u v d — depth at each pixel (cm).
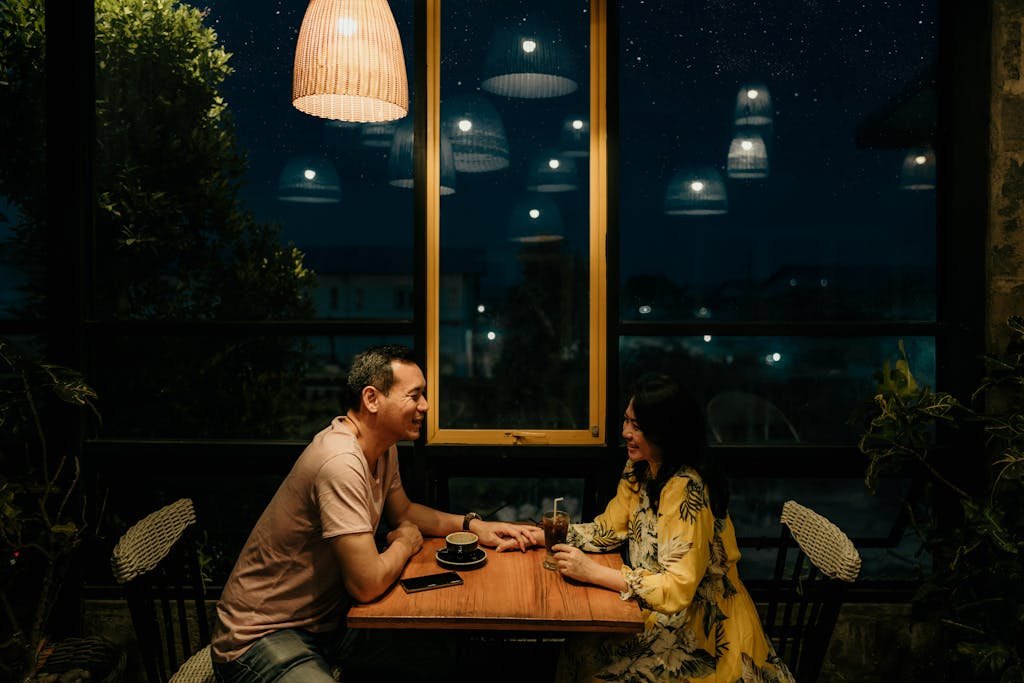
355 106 252
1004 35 292
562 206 304
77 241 298
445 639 274
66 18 295
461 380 305
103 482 305
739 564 308
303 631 228
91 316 307
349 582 216
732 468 303
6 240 304
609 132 298
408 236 307
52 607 279
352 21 225
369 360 237
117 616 300
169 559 254
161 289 309
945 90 300
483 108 304
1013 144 293
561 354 305
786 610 256
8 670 269
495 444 302
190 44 307
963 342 295
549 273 304
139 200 308
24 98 302
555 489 309
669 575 214
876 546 305
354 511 219
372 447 240
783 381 304
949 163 298
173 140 308
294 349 310
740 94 305
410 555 242
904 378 285
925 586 274
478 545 263
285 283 310
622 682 217
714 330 303
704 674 217
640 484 254
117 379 308
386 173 307
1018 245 294
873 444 299
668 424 228
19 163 303
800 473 304
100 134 306
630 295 305
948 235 299
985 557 275
